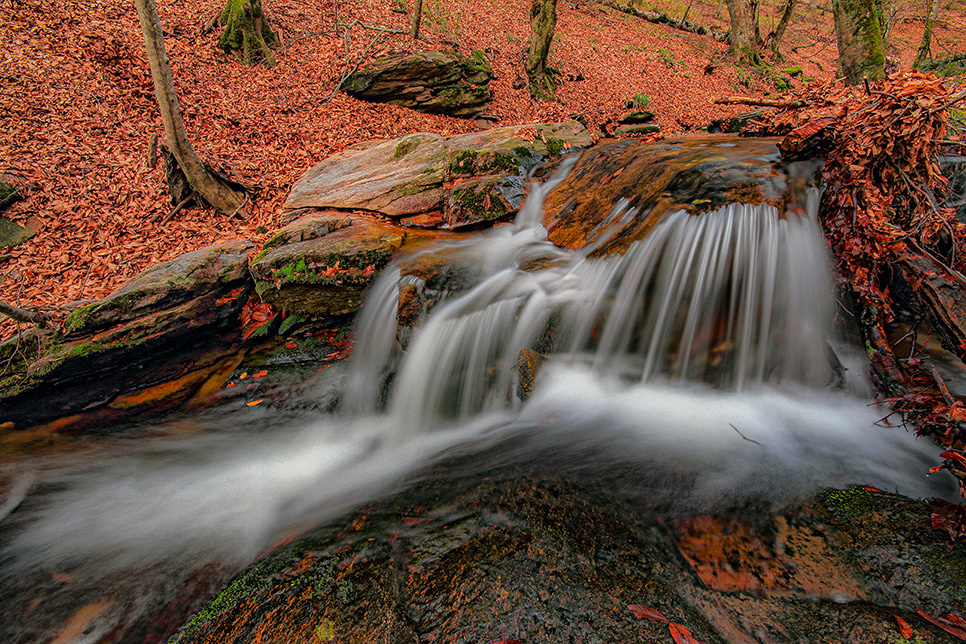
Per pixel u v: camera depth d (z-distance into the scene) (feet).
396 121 36.14
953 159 13.04
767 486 8.52
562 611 6.17
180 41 36.73
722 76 60.70
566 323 13.76
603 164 19.11
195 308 17.34
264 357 17.25
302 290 17.60
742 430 10.43
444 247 17.90
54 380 15.12
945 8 83.10
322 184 23.84
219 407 15.25
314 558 7.71
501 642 5.82
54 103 27.30
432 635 6.02
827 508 7.83
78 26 32.94
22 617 8.34
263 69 37.81
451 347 14.65
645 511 7.98
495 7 61.82
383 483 10.59
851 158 11.61
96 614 8.19
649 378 12.67
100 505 11.35
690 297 12.41
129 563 9.36
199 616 7.23
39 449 13.64
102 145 26.37
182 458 13.10
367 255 17.37
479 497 8.73
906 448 9.40
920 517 7.38
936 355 11.43
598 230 15.93
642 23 75.61
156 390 15.92
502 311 14.35
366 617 6.41
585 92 49.24
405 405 14.90
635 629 5.87
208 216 24.68
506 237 18.47
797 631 5.83
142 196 24.44
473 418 13.89
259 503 11.07
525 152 21.94
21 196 22.25
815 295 11.87
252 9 37.52
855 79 30.27
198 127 29.86
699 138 20.89
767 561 6.88
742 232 12.05
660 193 14.37
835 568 6.70
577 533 7.54
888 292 11.87
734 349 11.91
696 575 6.70
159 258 21.36
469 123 39.11
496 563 7.00
